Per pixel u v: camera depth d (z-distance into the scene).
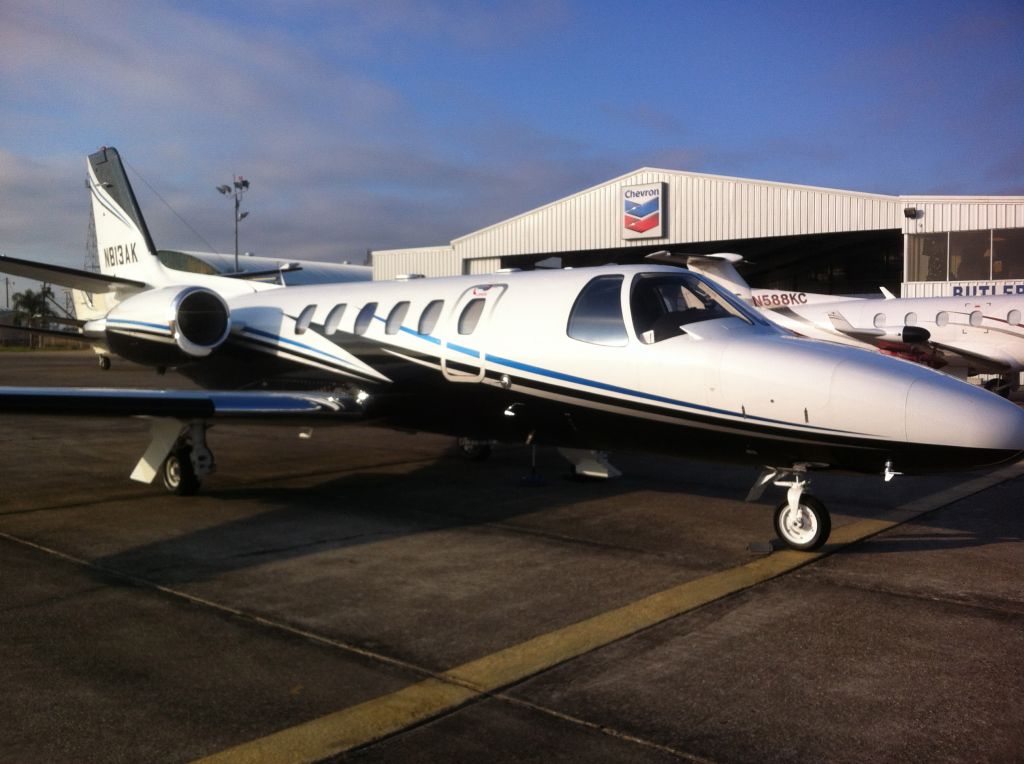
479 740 3.35
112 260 15.38
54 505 8.12
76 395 7.23
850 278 46.25
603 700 3.71
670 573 5.73
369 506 8.05
